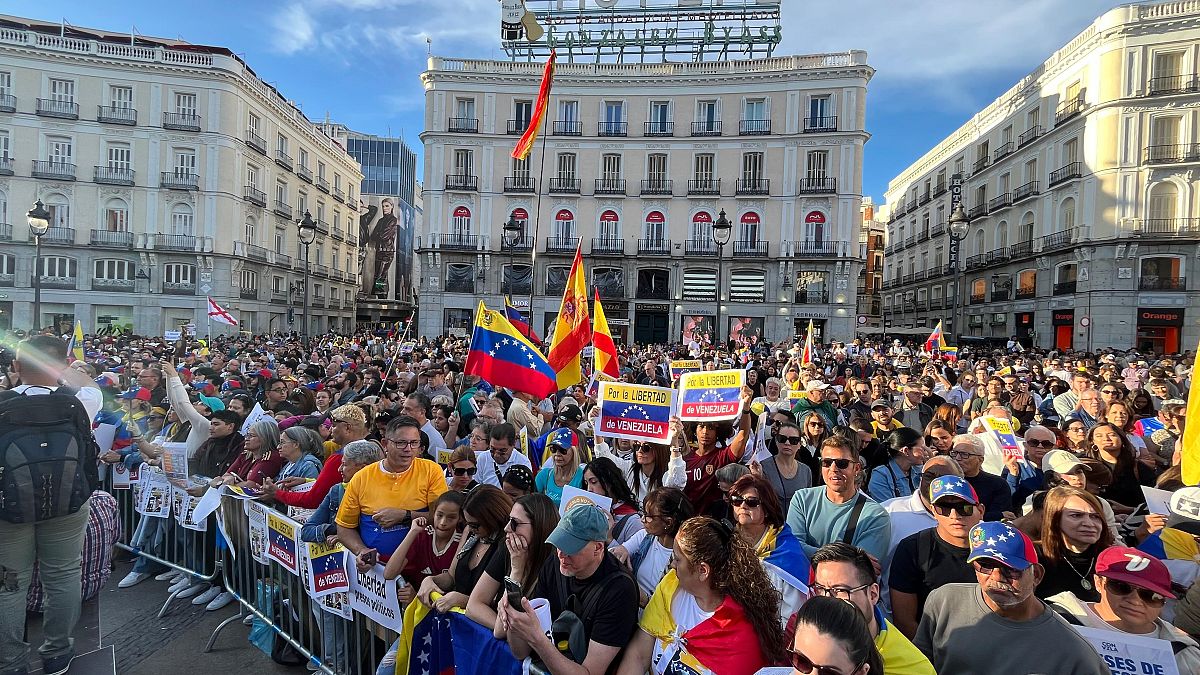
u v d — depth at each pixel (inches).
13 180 1601.9
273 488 199.0
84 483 178.5
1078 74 1413.6
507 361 287.0
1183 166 1270.9
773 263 1628.9
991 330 1737.2
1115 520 172.9
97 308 1673.2
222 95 1724.9
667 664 116.4
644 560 147.9
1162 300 1296.8
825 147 1592.0
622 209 1680.6
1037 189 1552.7
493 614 134.2
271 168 1959.9
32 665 182.2
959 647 111.7
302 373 533.0
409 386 442.0
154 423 312.2
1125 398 325.4
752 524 150.3
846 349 989.2
